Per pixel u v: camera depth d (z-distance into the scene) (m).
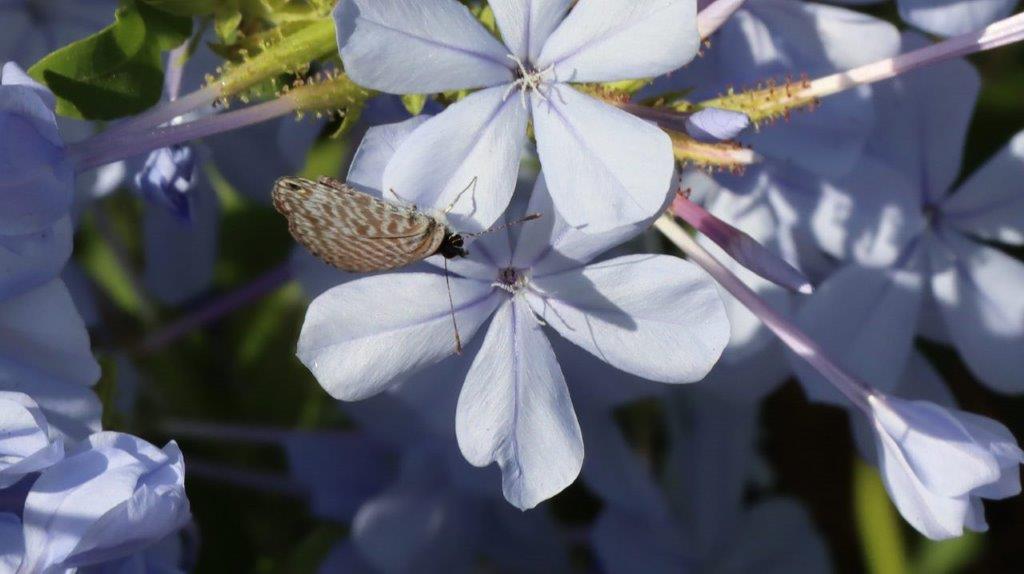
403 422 0.22
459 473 0.22
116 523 0.17
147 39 0.19
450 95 0.18
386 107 0.19
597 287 0.18
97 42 0.19
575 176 0.17
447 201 0.17
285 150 0.21
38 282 0.18
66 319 0.18
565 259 0.18
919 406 0.18
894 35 0.20
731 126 0.17
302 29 0.18
